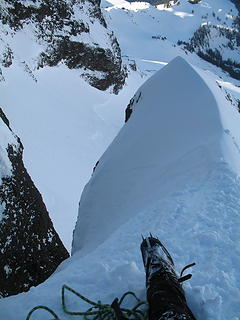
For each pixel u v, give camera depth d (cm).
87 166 2372
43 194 1873
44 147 2280
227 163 598
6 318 309
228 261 366
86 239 703
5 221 792
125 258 394
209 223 446
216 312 289
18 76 2667
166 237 426
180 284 299
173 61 977
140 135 838
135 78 4553
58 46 3117
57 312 306
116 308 277
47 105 2666
